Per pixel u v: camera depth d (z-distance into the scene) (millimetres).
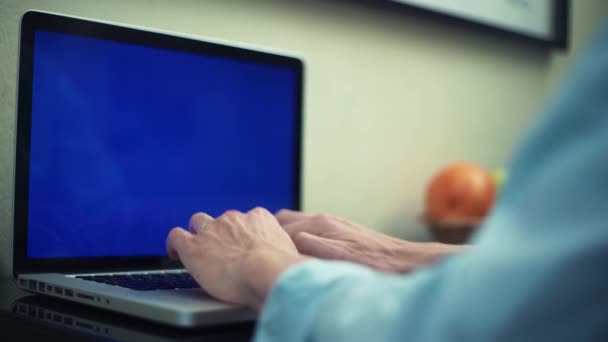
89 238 756
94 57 759
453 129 1368
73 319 540
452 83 1356
